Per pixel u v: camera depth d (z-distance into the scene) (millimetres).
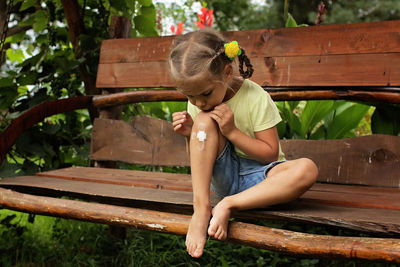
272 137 1541
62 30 3078
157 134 2410
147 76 2490
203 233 1338
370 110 3268
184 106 3000
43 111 2279
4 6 3113
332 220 1289
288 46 2162
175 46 1424
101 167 2555
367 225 1239
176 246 2443
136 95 2457
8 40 3271
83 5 3010
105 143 2533
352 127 2613
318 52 2100
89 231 2676
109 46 2627
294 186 1362
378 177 1945
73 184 1887
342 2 12047
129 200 1630
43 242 2568
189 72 1317
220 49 1394
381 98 1990
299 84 2125
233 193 1562
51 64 2809
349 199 1604
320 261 2160
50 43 2920
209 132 1424
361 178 1976
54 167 2885
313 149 2086
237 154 1591
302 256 1242
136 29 3143
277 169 1447
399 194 1727
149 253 2291
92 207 1592
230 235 1336
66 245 2449
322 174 2053
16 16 3566
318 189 1841
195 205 1389
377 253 1121
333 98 2080
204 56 1333
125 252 2303
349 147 2021
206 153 1412
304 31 2141
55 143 2793
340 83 2047
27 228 2705
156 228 1450
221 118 1408
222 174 1512
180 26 3594
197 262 2201
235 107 1574
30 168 2494
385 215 1341
